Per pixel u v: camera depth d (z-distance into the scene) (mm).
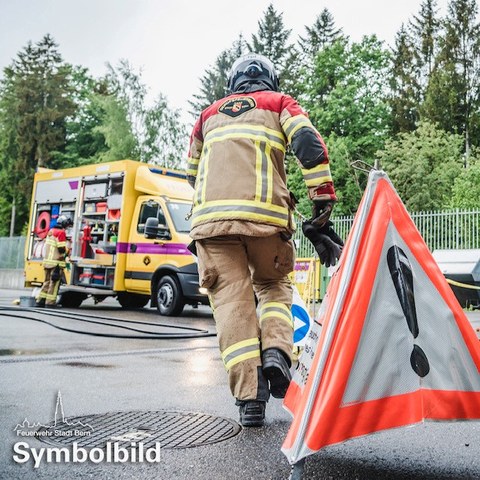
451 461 2559
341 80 37312
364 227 2381
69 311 11508
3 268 29047
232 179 3141
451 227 16109
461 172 28250
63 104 53188
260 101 3330
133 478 2275
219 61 52594
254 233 3068
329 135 35594
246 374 3016
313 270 6312
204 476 2301
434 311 2348
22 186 51062
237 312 3090
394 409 2193
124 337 7035
